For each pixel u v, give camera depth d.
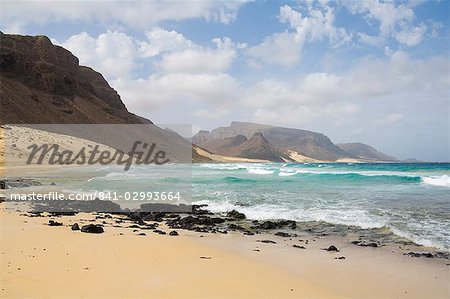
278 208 21.52
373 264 10.43
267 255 11.52
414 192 26.27
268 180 42.03
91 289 7.02
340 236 14.45
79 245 10.46
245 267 9.34
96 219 17.64
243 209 21.92
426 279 9.09
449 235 13.76
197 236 14.67
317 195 26.59
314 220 17.72
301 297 7.33
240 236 14.84
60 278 7.52
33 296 6.52
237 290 7.49
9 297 6.41
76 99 162.38
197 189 32.59
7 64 140.62
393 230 14.82
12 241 10.44
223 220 18.77
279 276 8.74
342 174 46.81
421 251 11.88
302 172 57.12
